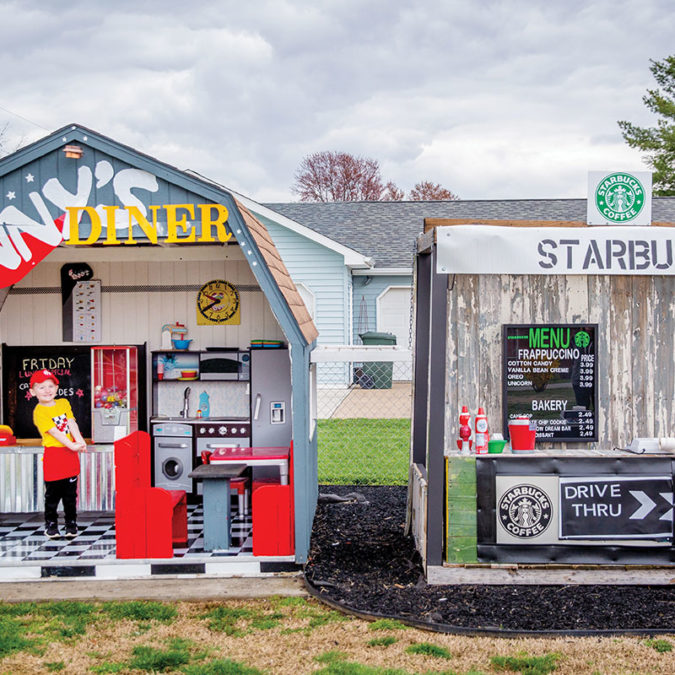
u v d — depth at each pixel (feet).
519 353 20.81
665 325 20.98
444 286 19.83
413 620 17.10
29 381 28.55
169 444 28.12
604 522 19.47
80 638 16.72
